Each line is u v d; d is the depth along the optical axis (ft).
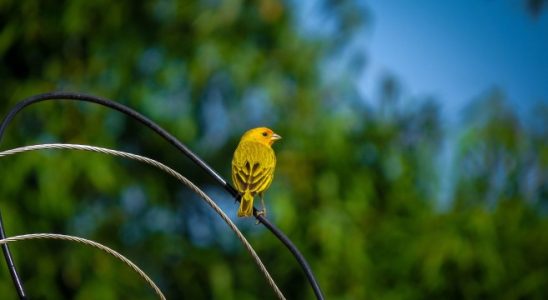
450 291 54.19
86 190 55.16
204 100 55.16
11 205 53.26
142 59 55.57
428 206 55.11
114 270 55.06
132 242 56.80
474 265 53.47
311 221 53.21
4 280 52.16
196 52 54.24
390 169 55.26
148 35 55.83
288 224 52.26
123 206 56.49
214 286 55.16
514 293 53.72
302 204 53.62
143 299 55.67
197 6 55.16
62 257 54.49
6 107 55.42
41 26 55.31
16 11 55.31
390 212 55.21
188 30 55.31
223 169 56.65
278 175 53.42
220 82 54.65
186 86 54.90
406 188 55.16
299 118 54.13
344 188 54.29
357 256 53.26
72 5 54.49
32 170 54.90
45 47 56.29
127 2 55.31
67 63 55.52
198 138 56.03
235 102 54.75
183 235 58.29
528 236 53.78
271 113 54.80
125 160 56.24
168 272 57.41
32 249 53.67
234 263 56.49
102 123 54.34
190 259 56.95
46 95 24.30
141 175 56.75
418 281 54.29
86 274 54.60
